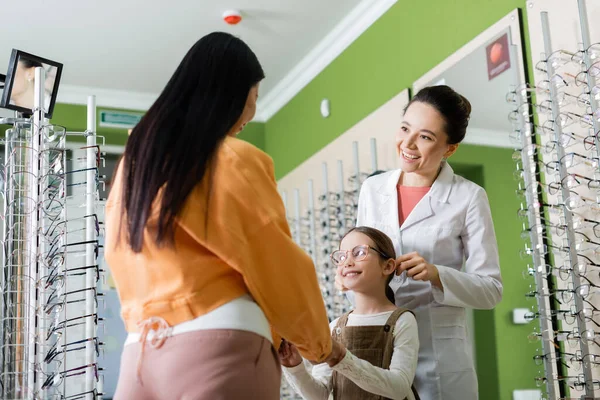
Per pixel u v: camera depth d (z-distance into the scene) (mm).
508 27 2725
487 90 2822
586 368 2070
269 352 1112
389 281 1794
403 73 3535
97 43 4309
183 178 1083
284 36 4312
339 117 4266
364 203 2051
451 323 1851
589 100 2209
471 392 1823
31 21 3979
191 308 1069
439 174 1971
